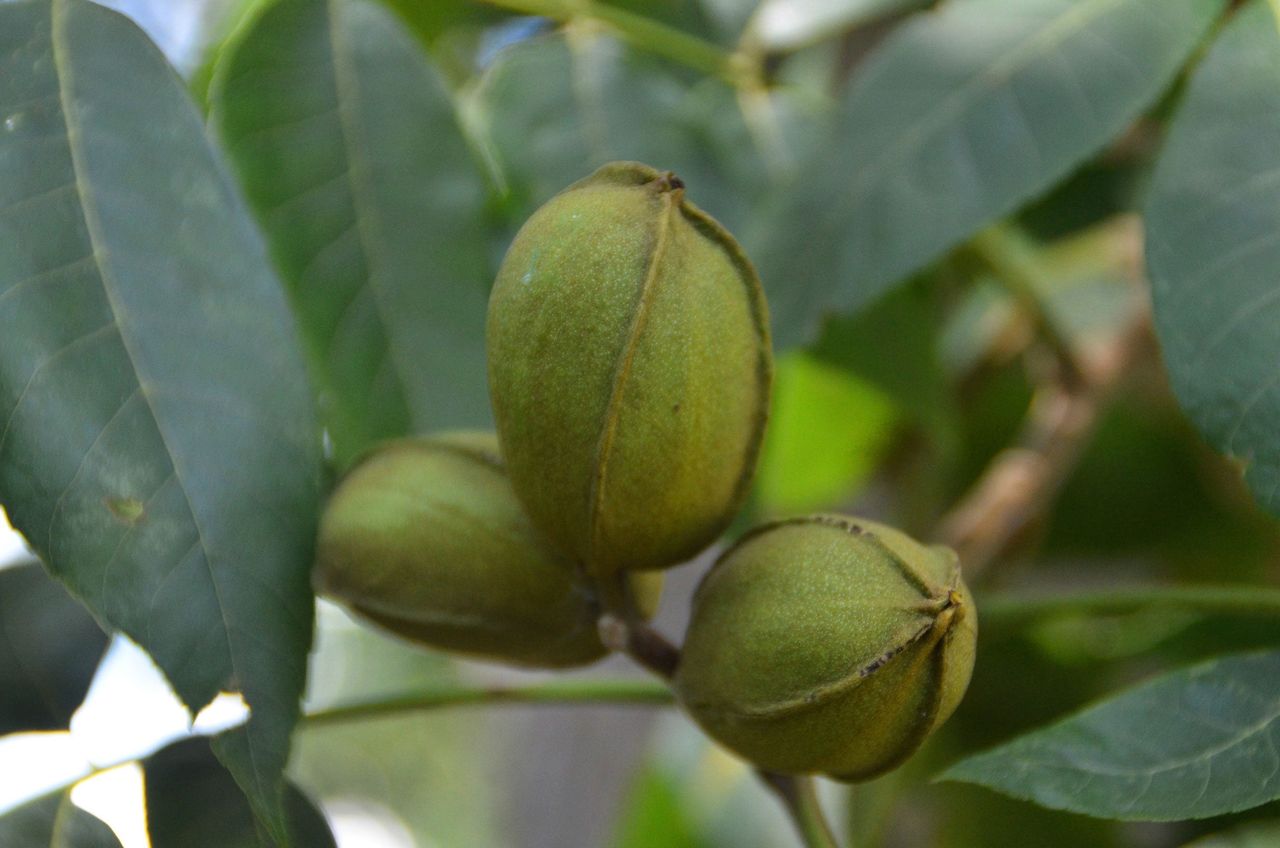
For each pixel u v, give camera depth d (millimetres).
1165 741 303
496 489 326
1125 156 418
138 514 302
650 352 301
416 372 361
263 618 304
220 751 299
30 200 309
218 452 308
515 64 383
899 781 402
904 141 352
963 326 484
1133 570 484
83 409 303
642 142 383
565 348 302
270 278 317
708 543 317
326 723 340
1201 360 311
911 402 422
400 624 330
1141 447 458
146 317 309
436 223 363
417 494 326
